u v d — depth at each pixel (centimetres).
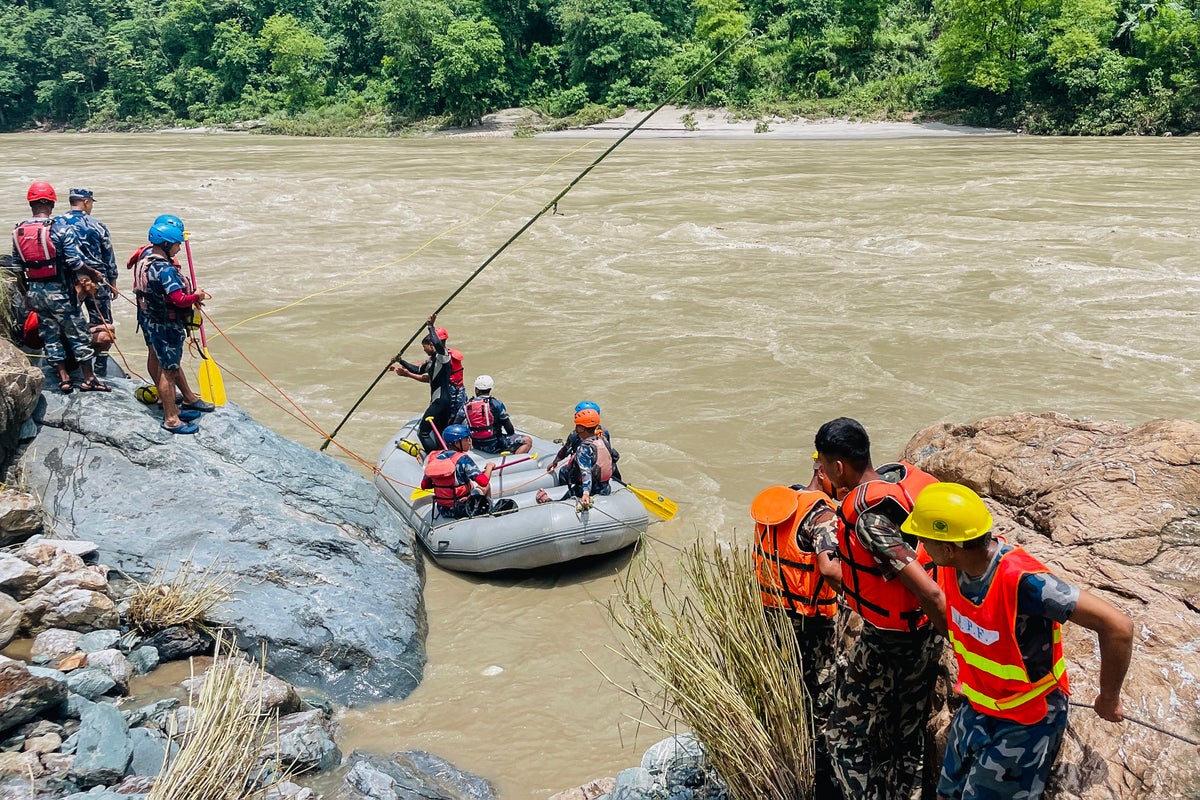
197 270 2055
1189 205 2581
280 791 488
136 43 8931
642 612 447
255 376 1352
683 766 464
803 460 1029
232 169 4203
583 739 571
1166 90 5216
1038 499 525
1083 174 3331
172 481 727
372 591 690
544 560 781
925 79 6078
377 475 932
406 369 966
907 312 1636
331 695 617
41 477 714
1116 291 1736
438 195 3209
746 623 402
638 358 1410
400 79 7406
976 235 2281
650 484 974
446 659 671
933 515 296
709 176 3581
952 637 311
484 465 890
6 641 573
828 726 375
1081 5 5506
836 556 373
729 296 1775
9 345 726
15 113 9256
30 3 9644
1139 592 413
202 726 474
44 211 742
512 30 7300
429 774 534
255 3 8575
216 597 653
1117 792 324
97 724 502
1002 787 305
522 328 1580
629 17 6706
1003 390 1245
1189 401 1191
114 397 772
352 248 2298
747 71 6412
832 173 3578
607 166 4053
